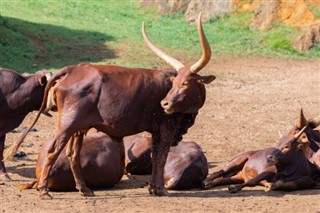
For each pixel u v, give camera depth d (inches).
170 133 1123.9
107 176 1167.6
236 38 3385.8
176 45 3193.9
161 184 1126.4
